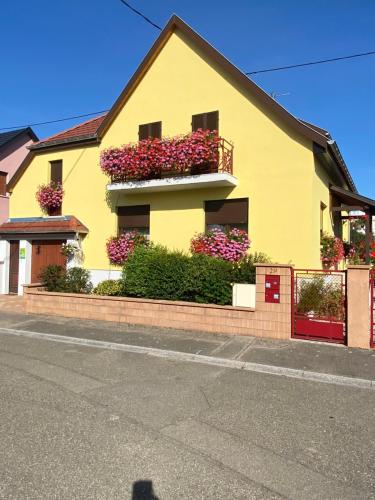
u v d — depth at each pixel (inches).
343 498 120.1
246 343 306.3
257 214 416.8
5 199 737.0
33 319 410.0
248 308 330.3
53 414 177.6
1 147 738.8
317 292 311.4
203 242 429.4
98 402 193.0
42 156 577.6
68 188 548.4
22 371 241.9
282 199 405.7
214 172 424.8
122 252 480.7
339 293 307.9
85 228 526.9
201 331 346.6
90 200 528.4
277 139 410.6
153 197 479.8
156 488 122.6
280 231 405.4
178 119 465.7
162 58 479.8
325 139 381.7
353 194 467.8
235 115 431.8
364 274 292.4
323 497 120.3
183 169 439.8
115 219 507.5
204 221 450.3
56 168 570.6
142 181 451.2
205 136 416.5
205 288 357.7
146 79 489.7
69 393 204.8
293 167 402.3
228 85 437.4
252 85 419.8
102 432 160.4
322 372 241.6
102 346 309.9
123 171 468.1
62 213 551.5
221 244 417.4
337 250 441.1
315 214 407.5
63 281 460.4
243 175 425.4
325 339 308.0
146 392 208.4
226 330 337.7
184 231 458.0
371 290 291.3
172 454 143.9
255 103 422.3
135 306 378.9
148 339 322.0
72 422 169.5
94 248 520.7
